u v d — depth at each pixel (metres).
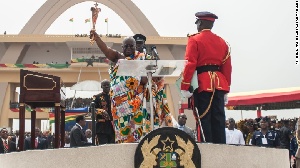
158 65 6.84
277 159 7.19
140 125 7.46
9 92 60.75
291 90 20.84
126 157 6.04
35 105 10.30
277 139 14.00
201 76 7.95
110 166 5.99
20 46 62.81
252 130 15.85
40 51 64.94
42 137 18.67
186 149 6.09
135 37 8.39
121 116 7.47
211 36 8.12
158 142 6.07
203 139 7.64
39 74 9.23
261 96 21.30
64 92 10.63
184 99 8.19
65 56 64.94
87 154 5.99
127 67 6.82
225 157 6.28
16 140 19.23
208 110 7.88
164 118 7.75
